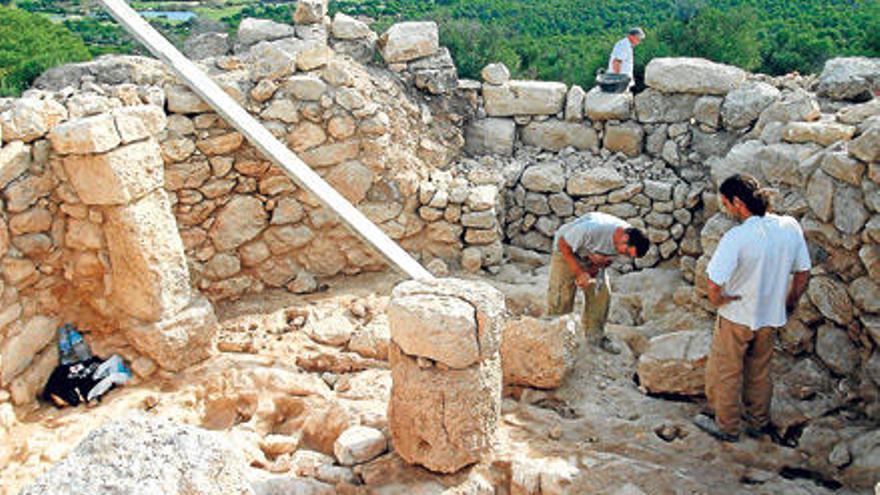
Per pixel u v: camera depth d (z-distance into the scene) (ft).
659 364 18.58
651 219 25.31
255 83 23.79
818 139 20.61
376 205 24.68
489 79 27.71
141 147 18.67
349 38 26.32
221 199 22.98
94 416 17.76
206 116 22.24
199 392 18.90
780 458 16.76
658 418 18.06
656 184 25.09
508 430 17.48
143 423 11.46
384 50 26.89
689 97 25.88
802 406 18.31
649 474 15.87
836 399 18.56
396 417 15.92
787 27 51.98
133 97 21.45
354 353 20.34
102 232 19.03
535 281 24.68
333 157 24.23
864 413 18.03
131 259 18.79
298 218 23.79
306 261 24.29
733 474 16.16
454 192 24.73
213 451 11.14
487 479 15.94
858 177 18.56
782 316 16.43
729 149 25.18
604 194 25.71
